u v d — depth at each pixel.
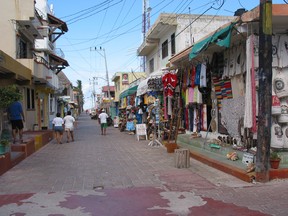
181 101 15.08
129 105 28.00
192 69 13.31
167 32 22.42
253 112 7.91
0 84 15.80
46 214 5.78
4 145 9.80
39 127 25.20
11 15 19.89
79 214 5.75
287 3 7.75
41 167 10.50
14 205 6.33
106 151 14.45
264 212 5.67
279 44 8.68
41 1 30.09
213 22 21.02
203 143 12.03
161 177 8.59
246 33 8.47
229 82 10.78
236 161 9.33
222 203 6.21
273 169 7.71
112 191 7.23
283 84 8.54
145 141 18.94
